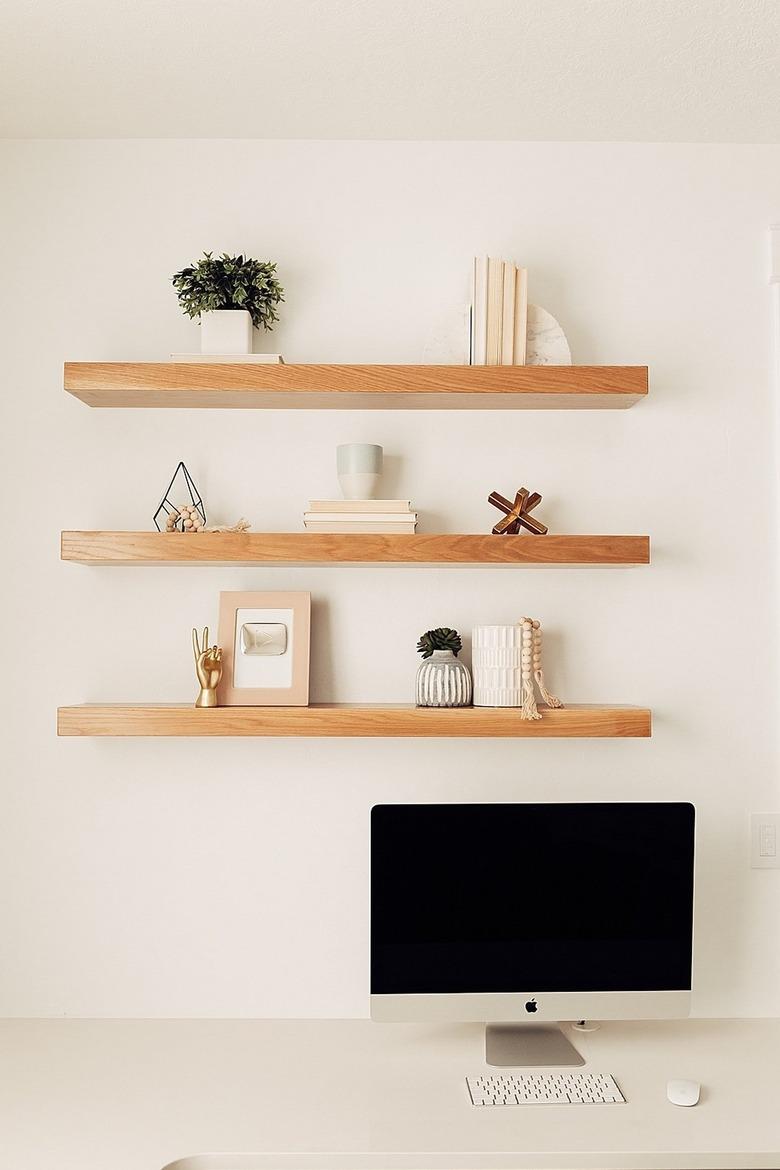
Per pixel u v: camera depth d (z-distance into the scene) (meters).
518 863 2.06
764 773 2.29
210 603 2.28
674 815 2.08
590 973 2.05
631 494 2.30
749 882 2.28
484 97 2.11
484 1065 1.99
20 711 2.26
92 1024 2.20
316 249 2.30
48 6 1.79
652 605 2.29
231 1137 1.70
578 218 2.30
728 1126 1.74
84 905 2.25
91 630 2.27
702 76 2.02
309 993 2.25
